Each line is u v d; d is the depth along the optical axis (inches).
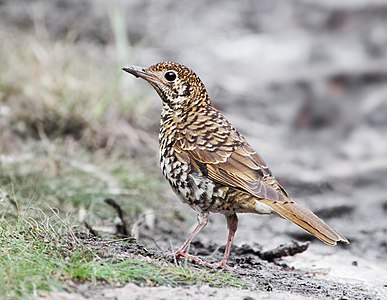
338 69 768.3
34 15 790.5
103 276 309.7
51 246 333.4
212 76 763.4
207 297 306.7
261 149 635.5
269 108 716.0
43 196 452.8
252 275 365.1
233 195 364.2
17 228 350.9
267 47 828.6
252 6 952.9
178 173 373.1
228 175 363.6
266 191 356.5
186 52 811.4
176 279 323.6
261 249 424.2
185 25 884.0
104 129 573.3
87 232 391.5
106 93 595.8
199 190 369.4
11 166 496.1
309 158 628.7
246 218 512.4
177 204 507.5
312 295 343.6
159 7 916.6
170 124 379.6
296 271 407.2
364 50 802.2
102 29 792.9
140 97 614.2
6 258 313.6
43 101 575.2
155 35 840.3
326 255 448.1
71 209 444.1
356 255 458.9
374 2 859.4
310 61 799.1
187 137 372.8
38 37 654.5
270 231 491.2
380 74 756.0
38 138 561.6
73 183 481.1
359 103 721.0
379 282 405.1
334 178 592.4
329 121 701.9
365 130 682.8
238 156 368.8
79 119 575.2
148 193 504.4
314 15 876.6
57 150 533.3
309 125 697.6
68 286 300.2
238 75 773.3
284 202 354.6
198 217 375.6
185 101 382.0
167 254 368.2
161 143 382.0
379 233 501.4
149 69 386.3
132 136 575.2
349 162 626.2
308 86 748.6
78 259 320.5
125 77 619.2
